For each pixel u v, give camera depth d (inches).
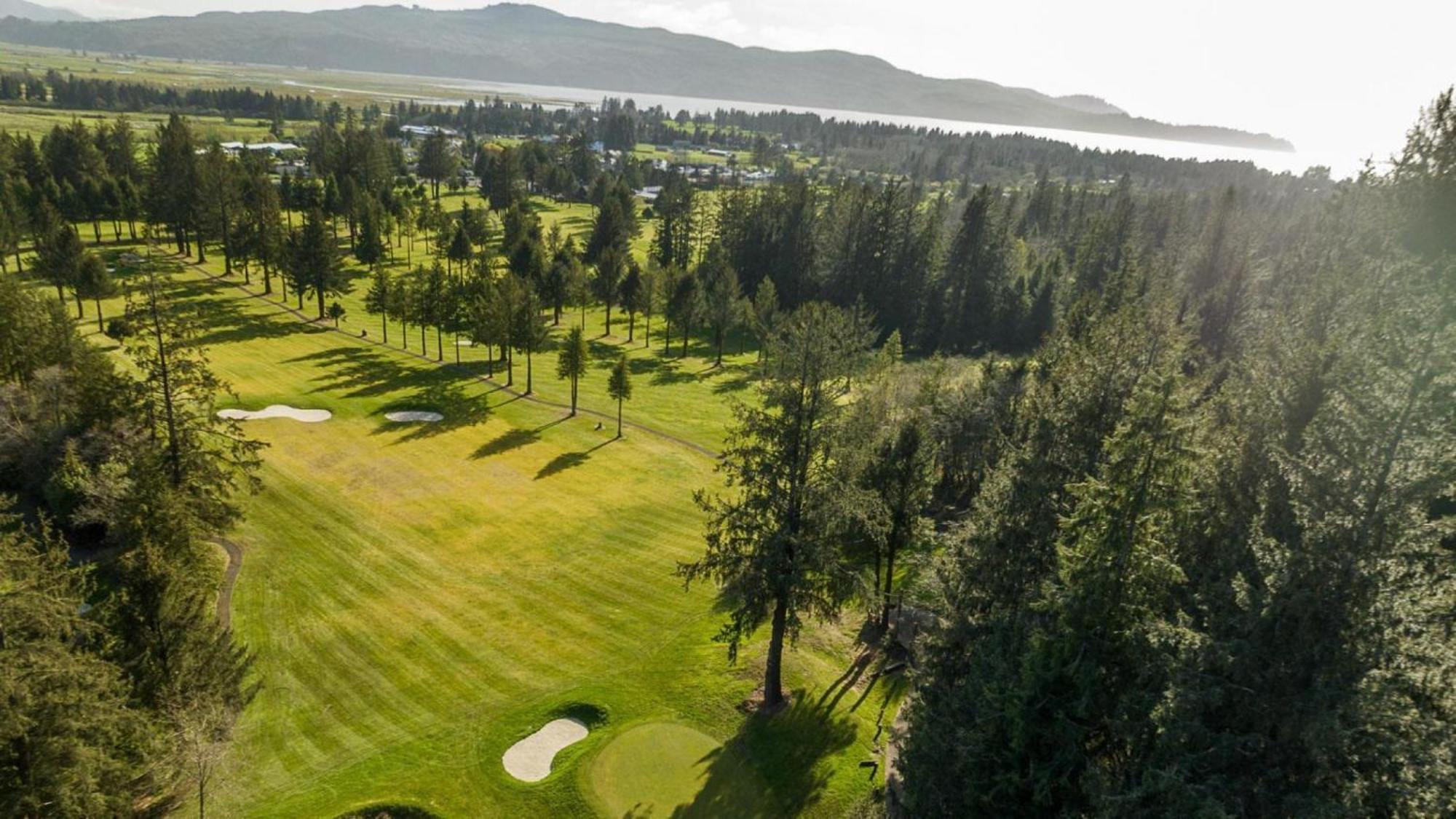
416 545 1722.4
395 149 7726.4
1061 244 5979.3
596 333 4072.3
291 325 3430.1
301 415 2437.3
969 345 4266.7
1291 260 2748.5
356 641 1360.7
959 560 1042.1
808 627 1446.9
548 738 1162.0
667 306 3875.5
